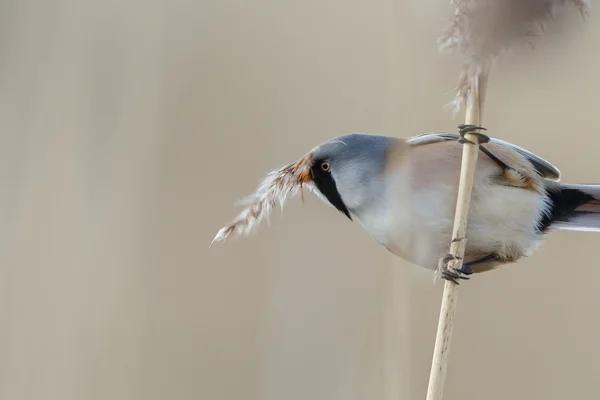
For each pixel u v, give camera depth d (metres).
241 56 3.22
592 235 3.22
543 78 3.07
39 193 3.21
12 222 3.21
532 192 3.12
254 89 3.21
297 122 3.21
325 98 3.21
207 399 3.19
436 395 3.10
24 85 3.21
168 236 3.21
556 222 3.13
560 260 3.22
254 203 3.13
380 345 3.15
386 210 3.13
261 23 3.22
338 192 3.14
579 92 3.20
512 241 3.12
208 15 3.22
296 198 3.21
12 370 3.19
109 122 3.21
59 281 3.20
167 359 3.20
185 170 3.21
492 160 3.12
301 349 3.19
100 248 3.21
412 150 3.13
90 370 3.19
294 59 3.21
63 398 3.19
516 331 3.21
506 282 3.22
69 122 3.21
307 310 3.20
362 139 3.14
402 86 3.15
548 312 3.21
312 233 3.21
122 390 3.19
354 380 3.17
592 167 3.20
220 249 3.21
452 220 3.12
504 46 3.07
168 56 3.22
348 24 3.21
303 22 3.21
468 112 3.10
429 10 3.12
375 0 3.20
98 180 3.21
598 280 3.21
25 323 3.20
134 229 3.21
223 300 3.21
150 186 3.21
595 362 3.21
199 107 3.21
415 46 3.14
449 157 3.12
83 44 3.21
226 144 3.21
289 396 3.19
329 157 3.14
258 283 3.21
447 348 3.10
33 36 3.21
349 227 3.20
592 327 3.21
